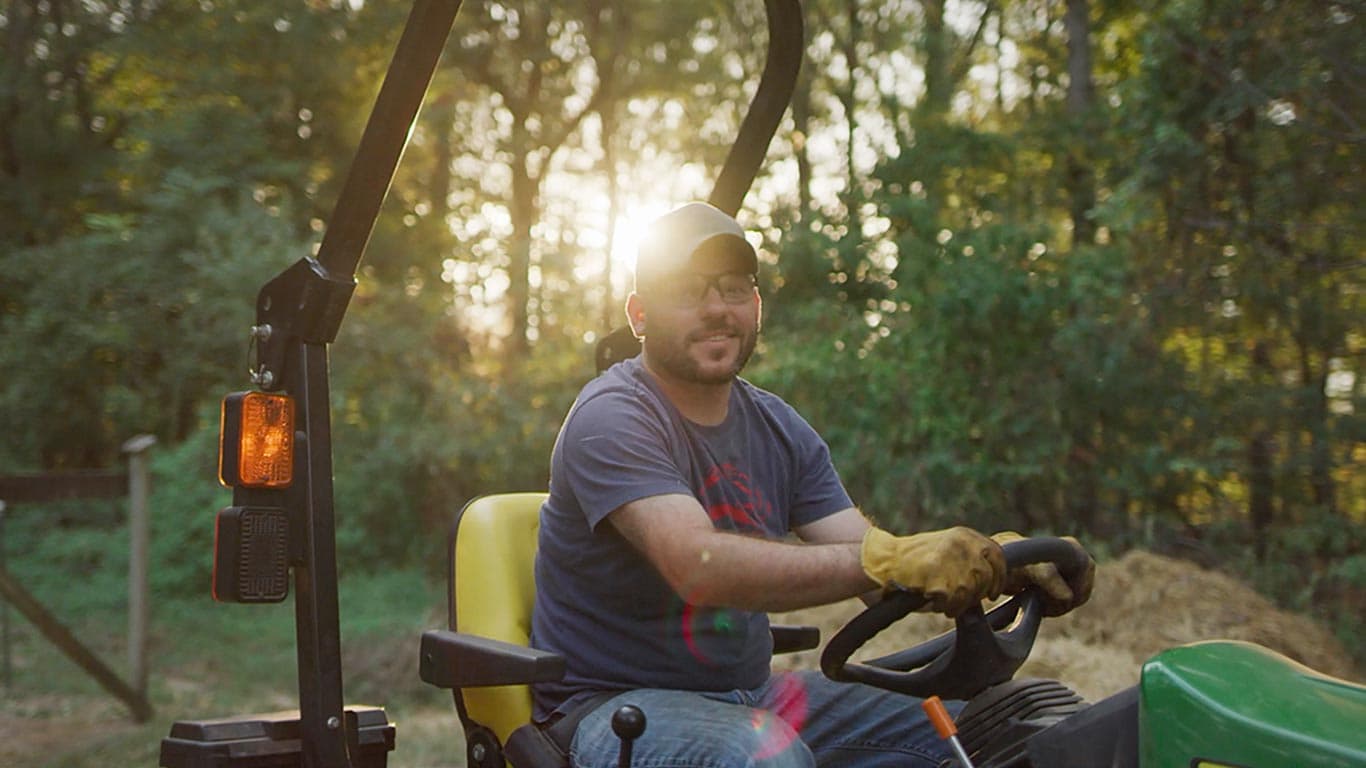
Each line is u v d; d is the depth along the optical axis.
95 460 15.49
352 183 2.46
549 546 2.62
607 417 2.48
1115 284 9.38
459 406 12.06
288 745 2.46
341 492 11.70
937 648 2.44
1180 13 9.25
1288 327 9.17
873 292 10.59
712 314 2.53
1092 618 6.71
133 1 17.06
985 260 9.30
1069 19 12.11
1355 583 8.66
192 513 11.44
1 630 9.12
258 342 2.52
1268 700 1.76
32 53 18.08
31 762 5.72
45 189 18.08
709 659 2.56
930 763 2.65
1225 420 9.30
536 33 20.98
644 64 21.98
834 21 21.55
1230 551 9.20
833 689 2.74
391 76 2.43
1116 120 10.12
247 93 16.69
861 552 2.12
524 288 19.28
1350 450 9.24
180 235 14.09
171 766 2.43
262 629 9.63
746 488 2.67
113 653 8.62
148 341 13.92
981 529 9.30
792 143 20.80
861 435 9.34
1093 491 9.52
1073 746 2.03
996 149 10.95
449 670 2.49
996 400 9.23
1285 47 8.80
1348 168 8.93
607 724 2.40
